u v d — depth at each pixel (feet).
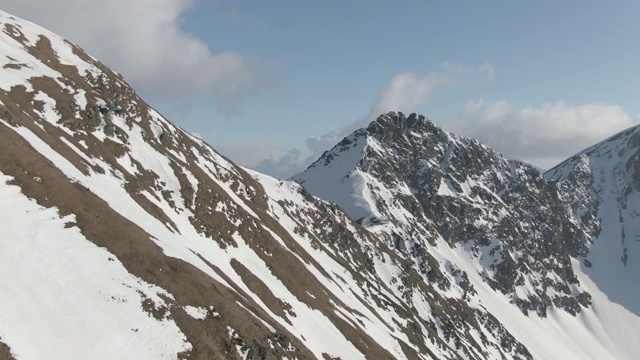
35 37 331.77
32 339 94.43
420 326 510.17
